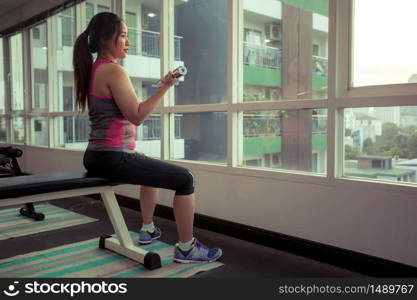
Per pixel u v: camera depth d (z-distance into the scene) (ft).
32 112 17.94
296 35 8.13
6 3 17.65
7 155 11.28
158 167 7.07
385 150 6.98
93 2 13.66
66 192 7.06
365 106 7.01
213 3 9.82
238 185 9.23
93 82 6.95
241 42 9.38
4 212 11.83
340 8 7.36
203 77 10.18
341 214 7.43
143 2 11.58
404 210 6.59
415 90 6.54
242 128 9.41
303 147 8.14
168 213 10.84
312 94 7.95
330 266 7.46
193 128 10.48
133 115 6.79
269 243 8.57
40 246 8.68
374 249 7.00
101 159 6.99
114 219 7.86
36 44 17.49
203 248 7.66
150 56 11.41
